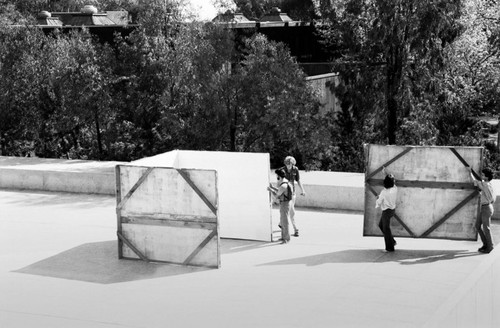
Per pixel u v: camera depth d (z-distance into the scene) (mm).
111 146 24109
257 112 22281
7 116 25047
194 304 10609
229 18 23516
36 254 13711
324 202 17266
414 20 21312
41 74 24609
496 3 26281
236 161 14391
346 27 22844
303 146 21734
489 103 26328
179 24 23562
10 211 17453
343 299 10594
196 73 22781
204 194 12469
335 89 23453
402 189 13758
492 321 6242
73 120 24094
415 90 22391
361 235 14742
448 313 5520
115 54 24672
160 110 23797
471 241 14031
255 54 22469
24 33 24812
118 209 13133
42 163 21062
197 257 12672
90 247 14172
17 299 11086
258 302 10570
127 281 11961
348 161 23609
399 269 12164
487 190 13023
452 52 23328
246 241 14492
